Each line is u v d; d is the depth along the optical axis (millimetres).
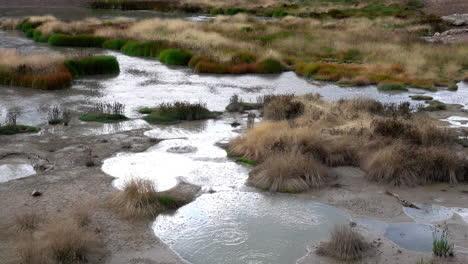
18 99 18094
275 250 8180
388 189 10914
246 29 38062
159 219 9148
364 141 12844
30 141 13250
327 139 12820
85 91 19859
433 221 9438
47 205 9406
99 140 13484
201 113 16234
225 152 12930
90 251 7762
